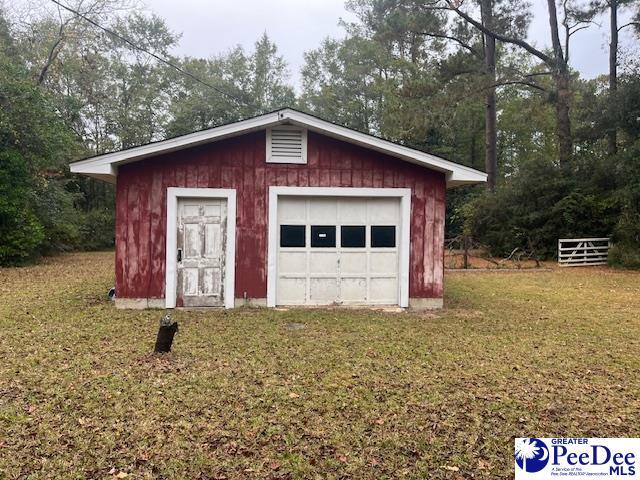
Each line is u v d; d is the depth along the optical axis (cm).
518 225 2284
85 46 2342
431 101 2402
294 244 935
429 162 891
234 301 909
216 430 398
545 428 415
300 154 916
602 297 1131
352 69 3741
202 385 494
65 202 2067
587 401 475
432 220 941
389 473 343
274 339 682
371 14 2795
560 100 2230
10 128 1538
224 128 849
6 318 779
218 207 911
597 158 2205
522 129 3597
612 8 2378
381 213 949
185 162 894
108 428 398
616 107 2017
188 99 3506
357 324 789
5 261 1612
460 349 650
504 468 353
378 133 3681
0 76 1584
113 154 828
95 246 2661
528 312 927
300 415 429
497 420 428
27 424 401
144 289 891
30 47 2086
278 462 353
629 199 1889
